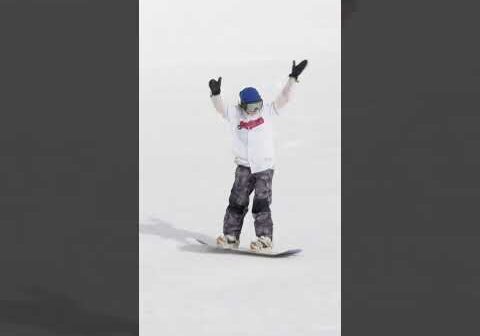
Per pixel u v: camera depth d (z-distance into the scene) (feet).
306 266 78.48
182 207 114.01
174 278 73.87
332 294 68.03
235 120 88.58
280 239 91.09
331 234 93.04
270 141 88.07
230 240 87.66
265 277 74.02
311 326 58.90
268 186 86.99
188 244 90.68
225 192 124.88
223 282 72.23
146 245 90.43
